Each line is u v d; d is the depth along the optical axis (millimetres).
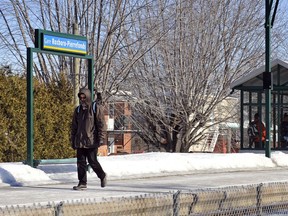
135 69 36250
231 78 37844
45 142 24812
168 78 36438
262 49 39375
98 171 15734
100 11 32438
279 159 26234
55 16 33062
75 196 14078
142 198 10438
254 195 12727
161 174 20297
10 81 24078
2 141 23281
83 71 30672
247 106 35406
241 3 38344
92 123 15398
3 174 16484
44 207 9336
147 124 38531
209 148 43844
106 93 33281
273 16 26234
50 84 26906
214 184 17766
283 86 33594
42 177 17203
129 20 33719
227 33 37562
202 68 36562
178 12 35438
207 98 37188
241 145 34469
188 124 37188
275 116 34500
